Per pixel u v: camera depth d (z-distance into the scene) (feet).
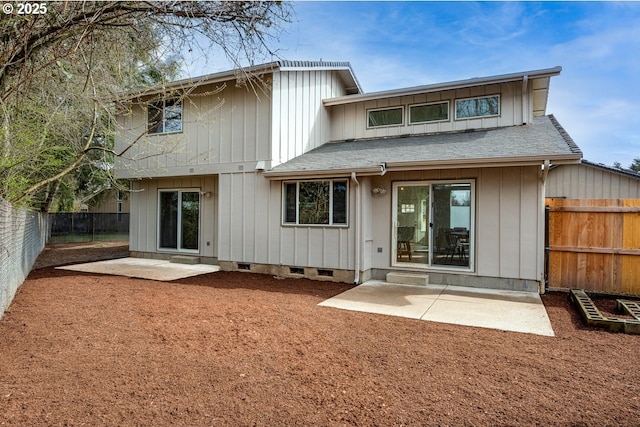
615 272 22.75
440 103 33.83
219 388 10.23
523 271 24.36
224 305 19.17
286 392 10.13
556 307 20.49
